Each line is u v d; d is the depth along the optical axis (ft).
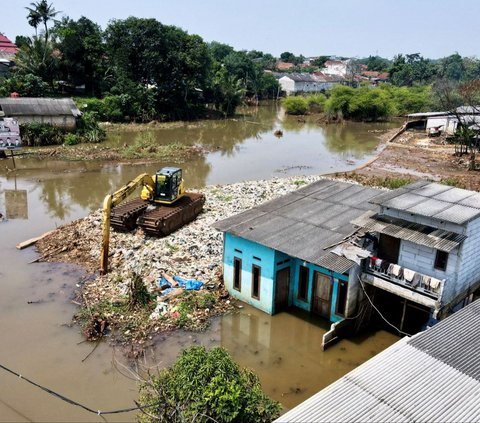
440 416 30.68
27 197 121.80
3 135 145.28
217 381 38.83
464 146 196.44
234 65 381.81
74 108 190.70
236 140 219.41
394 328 63.26
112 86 257.55
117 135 208.85
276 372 56.24
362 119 298.56
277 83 420.36
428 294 54.80
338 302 63.16
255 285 67.87
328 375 55.98
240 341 61.52
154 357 56.95
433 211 57.62
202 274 75.72
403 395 32.63
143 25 242.58
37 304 68.33
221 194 119.44
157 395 41.75
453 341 39.32
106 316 63.93
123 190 80.74
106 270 76.59
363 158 186.80
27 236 94.84
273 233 66.80
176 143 194.49
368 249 62.13
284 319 66.44
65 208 114.21
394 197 63.41
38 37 256.93
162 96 257.34
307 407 31.40
